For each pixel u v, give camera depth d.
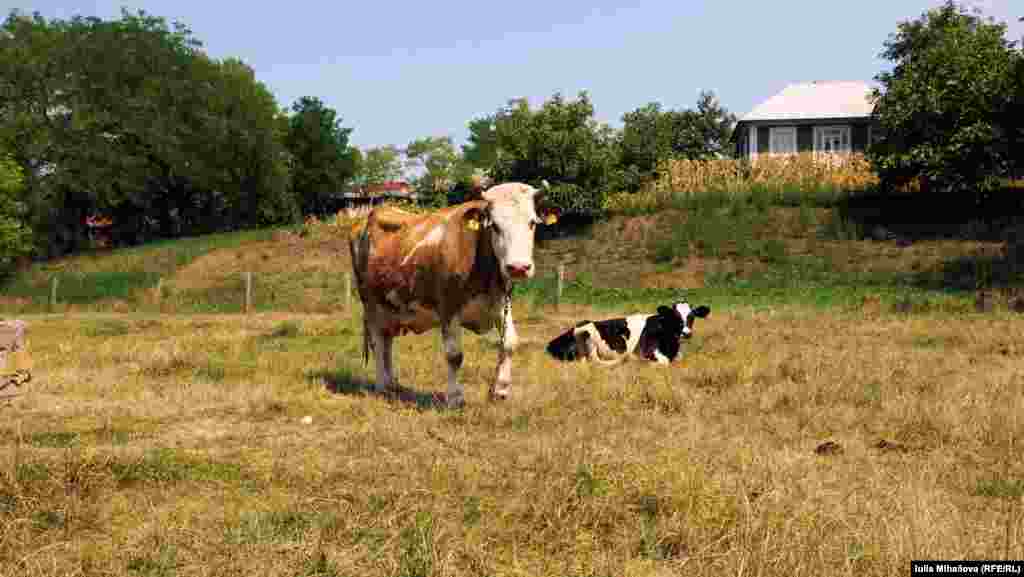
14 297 34.50
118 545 4.42
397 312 9.10
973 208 30.17
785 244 30.38
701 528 4.43
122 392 9.16
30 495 5.01
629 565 4.09
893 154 28.98
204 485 5.49
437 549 4.19
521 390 9.16
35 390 9.24
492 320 8.47
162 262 38.28
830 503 4.79
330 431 7.21
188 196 62.38
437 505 4.87
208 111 56.62
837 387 8.59
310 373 10.49
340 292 31.52
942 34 31.75
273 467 5.80
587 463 5.39
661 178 37.94
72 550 4.35
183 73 55.91
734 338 13.77
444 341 8.45
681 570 4.07
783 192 34.06
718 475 5.24
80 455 5.64
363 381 10.03
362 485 5.40
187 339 15.42
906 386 8.87
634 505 4.81
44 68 49.88
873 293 23.98
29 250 42.28
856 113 42.41
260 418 7.79
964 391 8.43
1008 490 5.32
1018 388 8.58
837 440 6.74
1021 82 26.20
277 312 28.38
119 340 15.88
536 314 21.11
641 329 12.04
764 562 3.98
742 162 36.66
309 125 70.62
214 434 7.07
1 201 39.03
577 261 32.38
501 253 7.79
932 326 15.03
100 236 63.31
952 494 5.31
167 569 4.10
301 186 71.56
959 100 27.73
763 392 8.63
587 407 7.98
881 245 28.91
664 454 5.71
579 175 35.31
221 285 33.94
